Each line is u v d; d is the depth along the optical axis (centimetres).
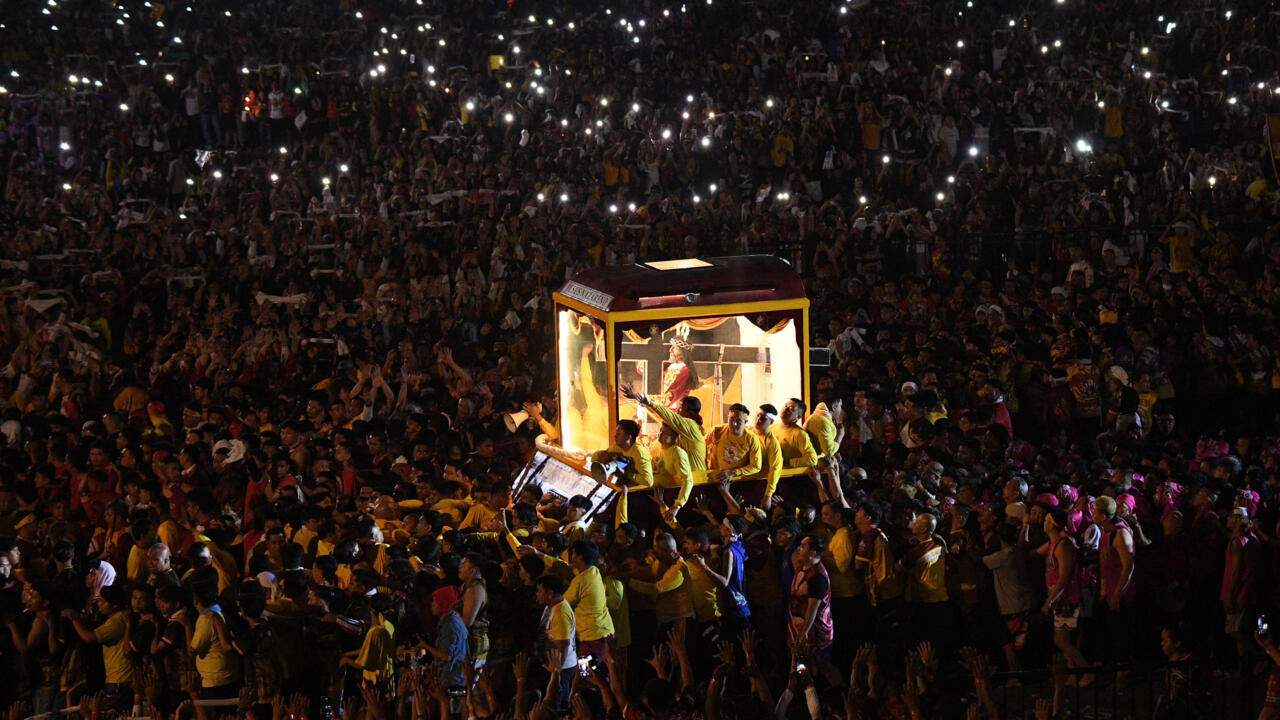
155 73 7281
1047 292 4634
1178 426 3994
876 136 6162
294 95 7038
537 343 4656
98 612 2605
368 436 3553
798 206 5600
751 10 7431
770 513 2947
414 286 4978
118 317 5328
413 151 6488
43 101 7256
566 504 2911
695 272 3031
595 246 5350
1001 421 3509
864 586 2653
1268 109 6088
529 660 2147
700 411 3005
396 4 8062
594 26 7656
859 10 7169
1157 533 2708
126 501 3123
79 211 6284
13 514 3241
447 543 2658
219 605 2389
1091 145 6144
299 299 5103
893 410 3581
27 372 4566
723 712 2053
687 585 2534
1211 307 4294
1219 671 2609
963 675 2208
